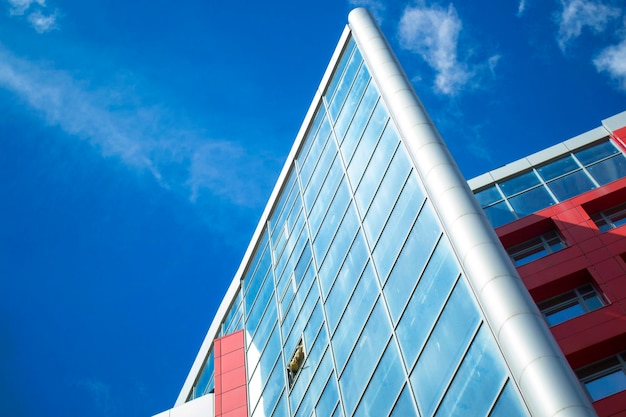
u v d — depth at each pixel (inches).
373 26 1716.3
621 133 1840.6
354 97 1681.8
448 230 1077.8
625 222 1614.2
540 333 866.8
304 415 1364.4
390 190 1338.6
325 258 1524.4
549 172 1861.5
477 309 979.3
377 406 1123.9
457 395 959.0
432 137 1261.1
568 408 776.9
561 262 1493.6
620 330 1302.9
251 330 1887.3
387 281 1233.4
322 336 1408.7
